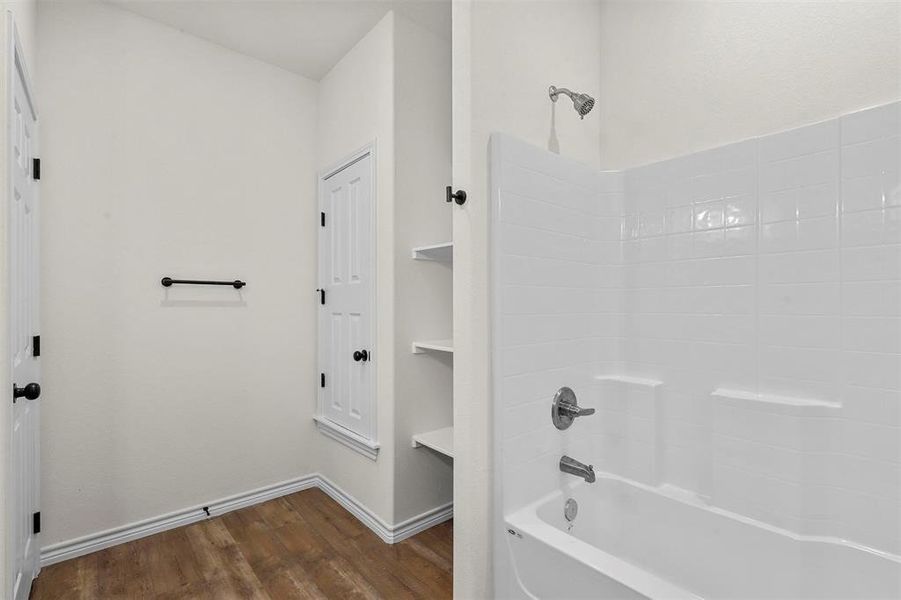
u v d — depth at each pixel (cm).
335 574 194
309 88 290
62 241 204
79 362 208
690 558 149
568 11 178
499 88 148
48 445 199
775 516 136
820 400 132
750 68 151
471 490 137
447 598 178
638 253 173
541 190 153
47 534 198
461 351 139
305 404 285
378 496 231
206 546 215
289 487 276
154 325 230
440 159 243
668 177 165
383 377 229
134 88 226
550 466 153
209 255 248
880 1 127
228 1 218
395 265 224
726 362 150
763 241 143
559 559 118
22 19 155
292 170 281
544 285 153
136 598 177
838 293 129
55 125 202
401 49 228
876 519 122
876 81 127
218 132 253
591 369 173
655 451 162
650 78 178
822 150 132
